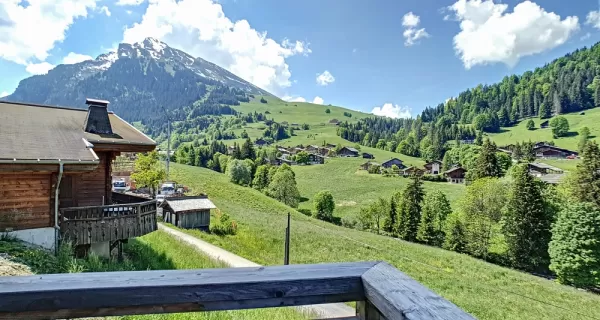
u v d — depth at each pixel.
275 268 1.62
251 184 70.38
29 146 9.45
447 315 1.11
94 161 9.93
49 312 1.36
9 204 9.16
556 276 32.59
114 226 10.63
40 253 8.49
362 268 1.63
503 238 37.19
